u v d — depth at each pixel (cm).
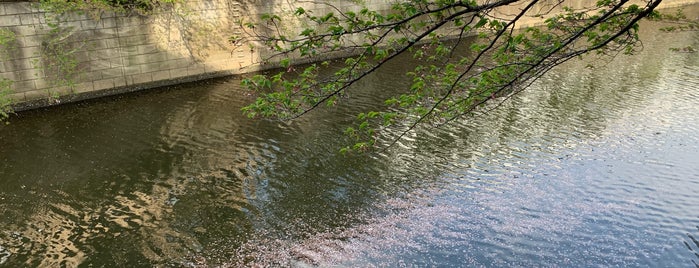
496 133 1400
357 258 862
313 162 1227
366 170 1184
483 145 1321
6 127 1455
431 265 843
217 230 940
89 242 898
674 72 2020
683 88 1806
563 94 1748
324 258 861
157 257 858
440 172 1172
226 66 2022
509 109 1593
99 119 1527
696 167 1186
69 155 1266
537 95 1739
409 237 920
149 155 1268
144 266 833
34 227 944
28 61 1561
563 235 924
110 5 1670
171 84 1894
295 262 850
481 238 916
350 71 513
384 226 955
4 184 1109
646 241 905
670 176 1143
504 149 1296
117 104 1666
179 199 1053
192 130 1441
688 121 1487
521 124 1466
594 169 1181
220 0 1938
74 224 956
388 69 2114
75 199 1049
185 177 1152
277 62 2138
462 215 991
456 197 1059
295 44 500
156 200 1048
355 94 1773
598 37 568
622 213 994
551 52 512
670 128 1434
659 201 1037
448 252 877
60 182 1123
